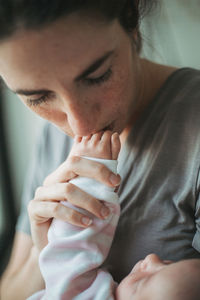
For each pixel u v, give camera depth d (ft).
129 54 1.90
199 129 2.11
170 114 2.26
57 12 1.33
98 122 1.94
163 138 2.24
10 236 6.35
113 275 2.43
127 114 2.20
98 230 2.21
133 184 2.32
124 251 2.35
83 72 1.58
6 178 6.40
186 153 2.14
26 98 1.83
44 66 1.50
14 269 2.94
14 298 2.71
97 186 2.19
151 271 2.18
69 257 2.25
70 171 2.23
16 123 6.09
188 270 2.08
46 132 3.05
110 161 2.13
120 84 1.86
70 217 2.15
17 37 1.39
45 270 2.27
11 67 1.54
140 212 2.29
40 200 2.32
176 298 2.01
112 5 1.53
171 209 2.21
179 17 3.72
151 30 2.96
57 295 2.17
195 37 3.83
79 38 1.45
